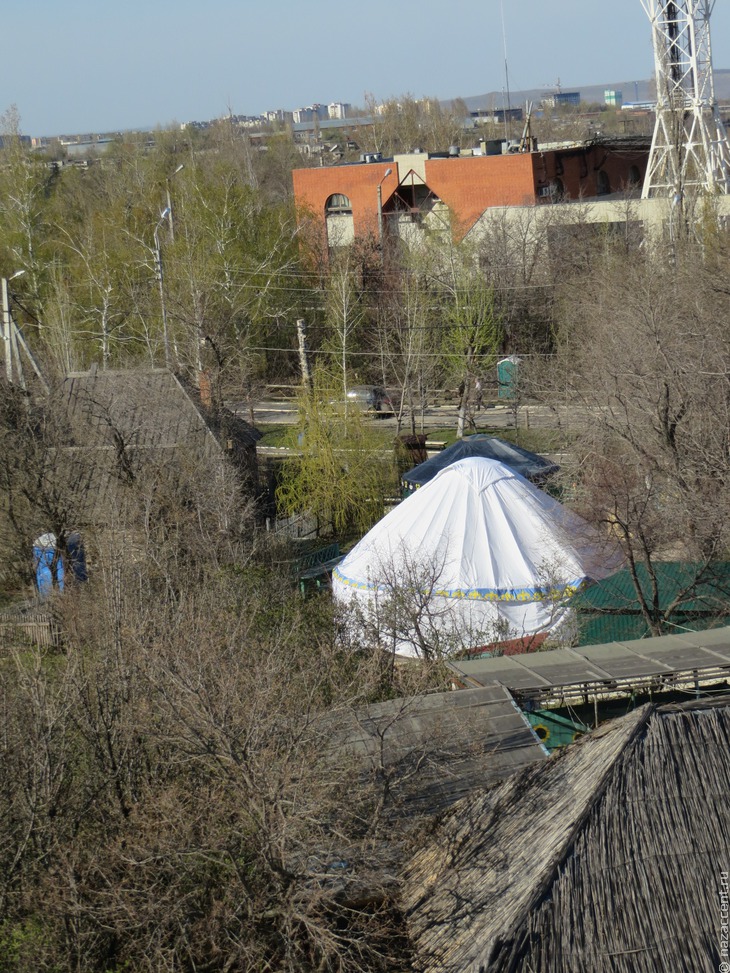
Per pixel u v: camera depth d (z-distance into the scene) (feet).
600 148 309.42
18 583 107.96
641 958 36.42
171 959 40.81
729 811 40.42
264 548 106.73
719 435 98.99
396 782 48.06
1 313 140.15
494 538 97.14
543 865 39.34
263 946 42.11
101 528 102.53
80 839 49.11
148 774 51.93
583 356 140.87
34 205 255.70
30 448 109.50
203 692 45.98
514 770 52.42
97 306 226.58
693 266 140.26
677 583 92.94
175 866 44.29
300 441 144.87
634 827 39.83
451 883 43.14
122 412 127.75
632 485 96.94
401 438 166.81
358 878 43.50
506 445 140.46
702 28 196.34
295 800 42.86
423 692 64.69
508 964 36.22
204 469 111.96
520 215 239.50
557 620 91.04
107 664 58.03
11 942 45.21
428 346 206.18
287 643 67.36
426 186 290.76
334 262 239.91
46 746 51.83
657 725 42.80
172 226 212.23
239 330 216.33
